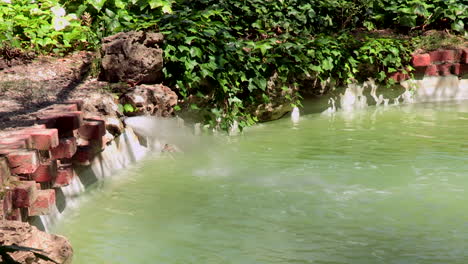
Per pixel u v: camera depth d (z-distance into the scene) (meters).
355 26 11.34
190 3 9.91
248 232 5.07
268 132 8.52
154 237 4.99
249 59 8.70
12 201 4.41
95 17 9.30
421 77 10.61
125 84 7.66
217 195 5.95
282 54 9.23
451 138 7.96
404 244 4.79
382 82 10.31
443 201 5.71
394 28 11.50
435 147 7.52
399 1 11.55
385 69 10.30
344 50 9.73
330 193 5.95
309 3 10.74
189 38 8.11
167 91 7.70
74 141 5.44
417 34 11.29
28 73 7.84
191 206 5.67
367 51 10.16
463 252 4.64
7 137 4.93
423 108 10.03
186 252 4.70
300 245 4.79
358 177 6.41
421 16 11.59
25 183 4.54
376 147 7.57
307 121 9.19
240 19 10.04
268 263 4.49
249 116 8.77
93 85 7.59
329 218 5.33
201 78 8.26
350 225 5.17
